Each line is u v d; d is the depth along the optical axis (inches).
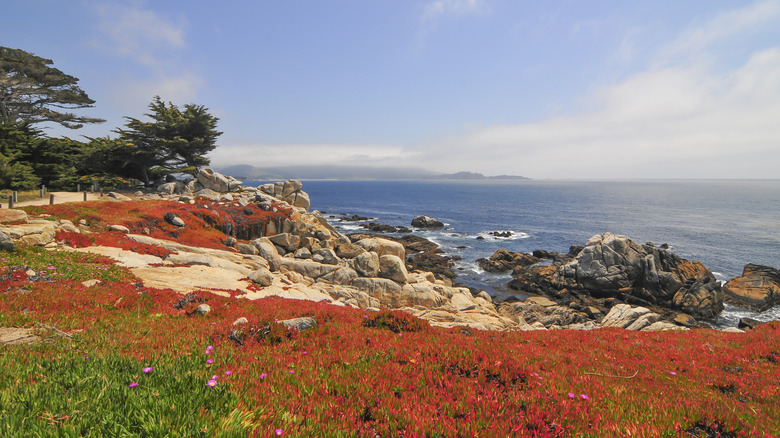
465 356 329.7
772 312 1651.1
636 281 1866.4
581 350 489.1
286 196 2743.6
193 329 431.5
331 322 475.2
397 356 331.3
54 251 855.7
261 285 1141.1
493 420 204.1
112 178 2450.8
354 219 4820.4
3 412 157.9
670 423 219.5
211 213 1962.4
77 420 158.9
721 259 2571.4
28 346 309.0
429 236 3597.4
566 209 6225.4
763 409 287.1
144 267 1008.9
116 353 269.6
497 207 6628.9
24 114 2657.5
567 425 200.7
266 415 188.1
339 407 214.7
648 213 5580.7
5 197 1601.9
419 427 190.4
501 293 1969.7
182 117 2600.9
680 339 590.2
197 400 186.1
